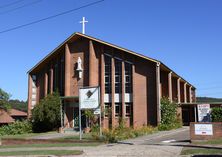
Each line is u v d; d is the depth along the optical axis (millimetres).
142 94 42719
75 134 40250
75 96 44531
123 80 43625
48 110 44719
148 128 36844
